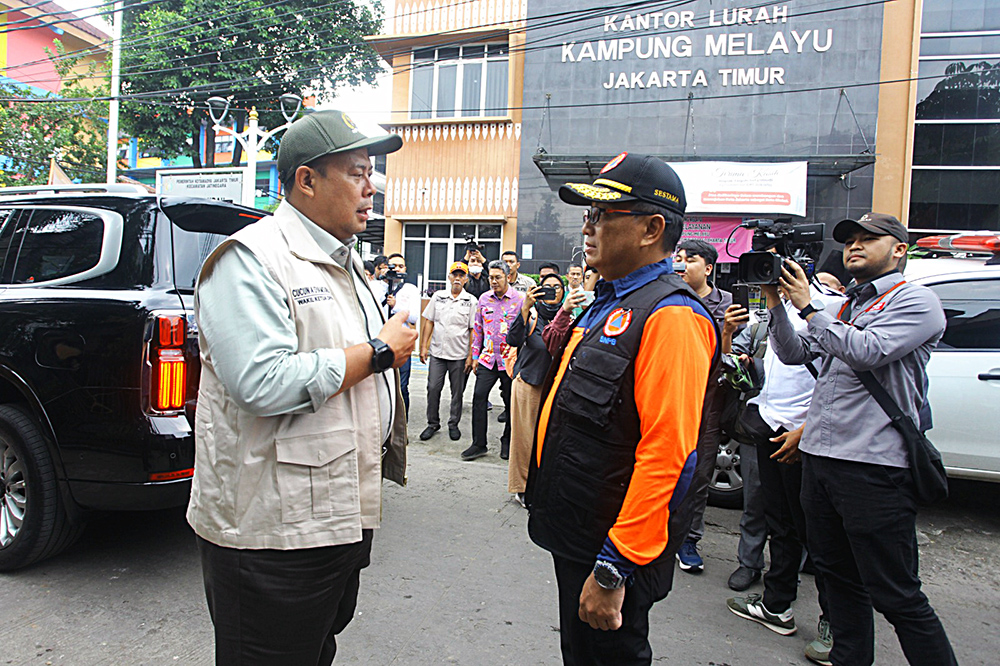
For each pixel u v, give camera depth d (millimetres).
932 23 11703
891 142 11648
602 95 12359
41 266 3299
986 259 4660
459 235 13305
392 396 1927
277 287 1492
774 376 3012
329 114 1638
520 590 3215
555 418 1718
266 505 1491
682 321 1521
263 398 1406
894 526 2207
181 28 15367
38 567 3289
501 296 5699
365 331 1720
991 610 3236
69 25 21875
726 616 3078
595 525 1601
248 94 16609
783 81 11766
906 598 2203
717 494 4570
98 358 2967
